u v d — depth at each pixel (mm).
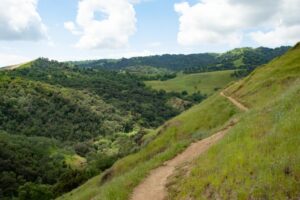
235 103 64375
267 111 28812
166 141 62125
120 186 27078
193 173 23469
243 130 25047
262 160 18016
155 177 27984
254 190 15938
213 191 18906
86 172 103625
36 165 186125
